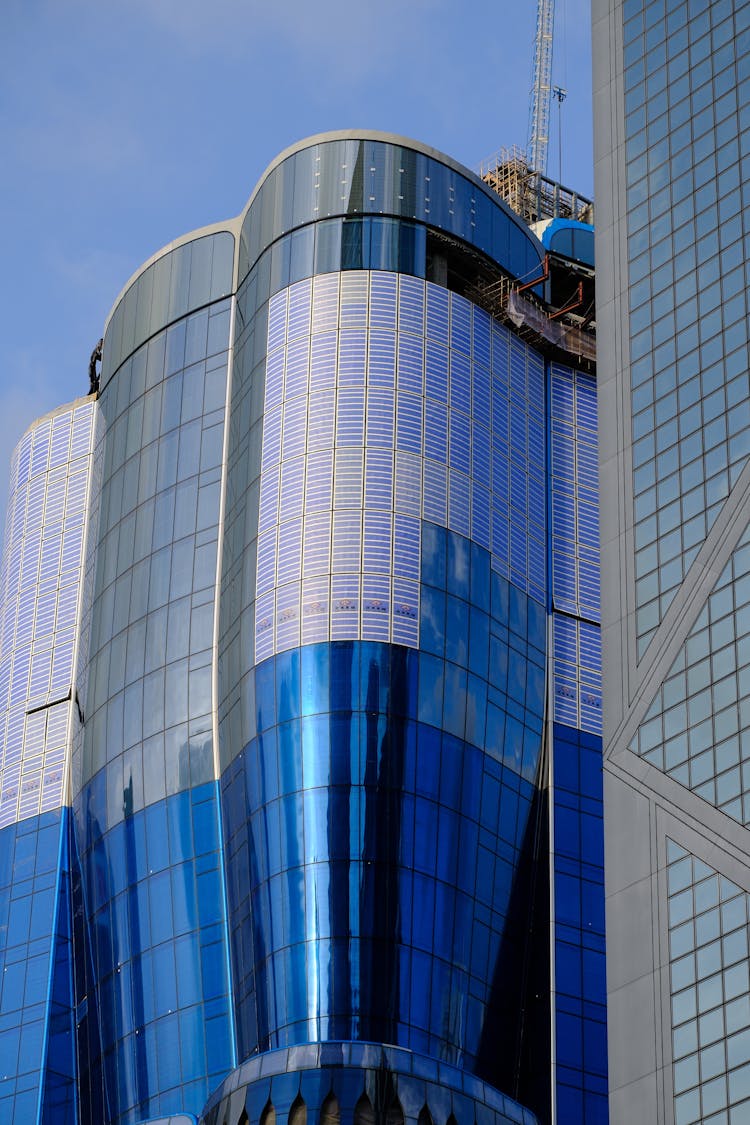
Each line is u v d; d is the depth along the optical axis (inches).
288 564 6378.0
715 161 4680.1
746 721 3946.9
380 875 5861.2
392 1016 5698.8
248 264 7249.0
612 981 3932.1
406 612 6269.7
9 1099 6702.8
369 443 6525.6
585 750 6628.9
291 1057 5393.7
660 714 4124.0
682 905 3895.2
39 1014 6825.8
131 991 6451.8
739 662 4020.7
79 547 7736.2
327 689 6107.3
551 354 7278.5
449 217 7032.5
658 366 4554.6
